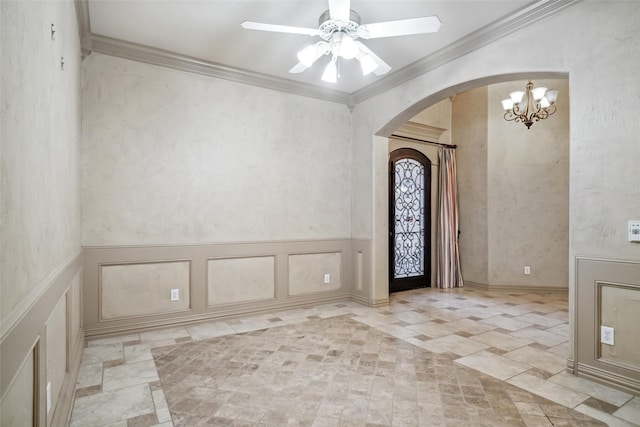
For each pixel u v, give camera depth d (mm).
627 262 2328
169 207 3682
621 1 2371
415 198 5836
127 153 3482
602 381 2434
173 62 3688
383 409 2125
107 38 3322
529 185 5496
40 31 1420
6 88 999
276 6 2867
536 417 2043
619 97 2375
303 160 4562
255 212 4195
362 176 4785
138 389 2354
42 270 1458
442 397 2266
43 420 1448
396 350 3059
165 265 3658
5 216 981
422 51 3570
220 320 3928
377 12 2926
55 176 1762
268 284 4281
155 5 2854
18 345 1076
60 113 1905
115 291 3418
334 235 4816
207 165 3896
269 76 4203
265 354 2961
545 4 2709
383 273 4648
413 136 5773
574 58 2607
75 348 2516
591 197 2508
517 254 5531
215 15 3002
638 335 2303
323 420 2012
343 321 3918
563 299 5031
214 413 2078
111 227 3404
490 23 3055
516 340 3314
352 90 4699
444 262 5844
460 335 3457
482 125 5770
